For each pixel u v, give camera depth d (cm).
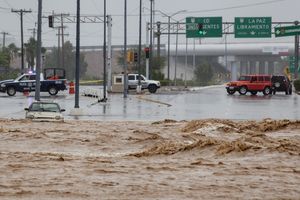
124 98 12244
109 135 5144
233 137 4988
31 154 3881
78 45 7925
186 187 2716
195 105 10006
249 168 3275
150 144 4600
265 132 5541
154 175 3041
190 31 17788
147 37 16862
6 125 5897
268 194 2578
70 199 2431
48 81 13262
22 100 11244
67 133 5259
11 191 2578
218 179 2933
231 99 12225
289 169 3244
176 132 5403
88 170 3178
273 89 15012
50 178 2912
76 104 7800
